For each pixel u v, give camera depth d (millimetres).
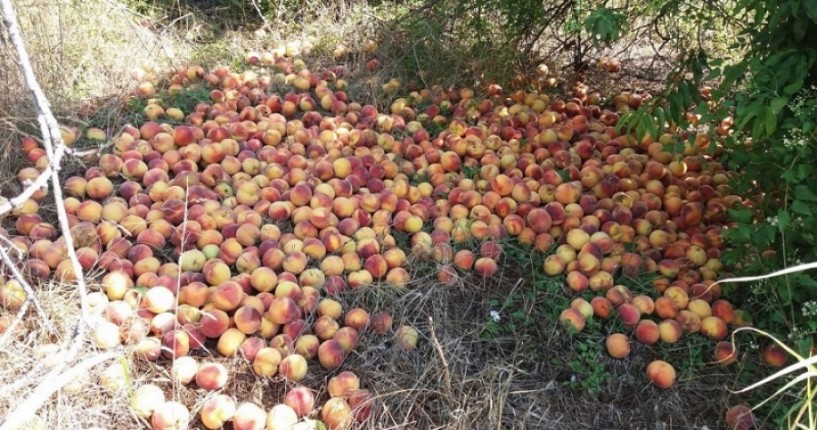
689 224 1865
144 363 1428
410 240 1854
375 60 2777
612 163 2096
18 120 1904
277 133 2203
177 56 2770
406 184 1959
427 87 2611
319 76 2707
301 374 1432
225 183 1937
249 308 1496
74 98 2240
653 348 1562
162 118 2305
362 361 1491
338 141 2170
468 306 1664
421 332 1557
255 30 3201
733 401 1443
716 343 1563
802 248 1544
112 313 1437
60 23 2209
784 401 1417
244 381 1439
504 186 1912
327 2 3248
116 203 1771
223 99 2445
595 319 1621
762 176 1619
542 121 2352
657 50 2855
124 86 2441
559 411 1430
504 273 1763
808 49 1514
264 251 1691
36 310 1429
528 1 2480
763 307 1583
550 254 1803
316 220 1780
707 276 1676
